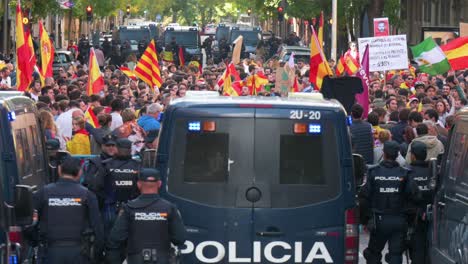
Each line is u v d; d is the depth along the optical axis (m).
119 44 108.06
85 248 18.16
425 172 22.03
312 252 17.98
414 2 121.44
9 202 16.83
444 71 42.56
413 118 28.06
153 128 28.09
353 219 18.02
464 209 17.64
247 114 17.83
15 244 16.95
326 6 97.75
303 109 17.84
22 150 18.02
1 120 16.92
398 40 41.91
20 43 33.22
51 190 18.08
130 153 21.41
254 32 113.88
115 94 39.12
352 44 58.97
